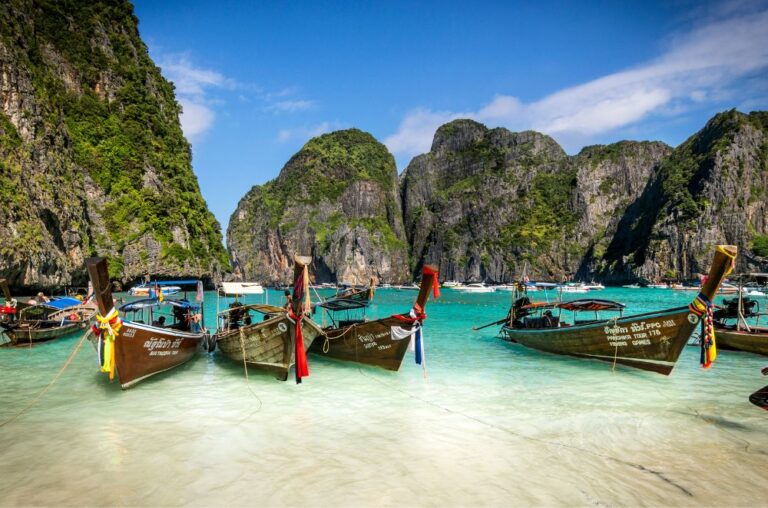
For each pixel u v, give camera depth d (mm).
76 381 12867
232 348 14047
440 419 9625
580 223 138375
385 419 9602
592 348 14969
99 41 81438
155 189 73625
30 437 8438
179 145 89750
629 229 125375
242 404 10680
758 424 9211
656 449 7941
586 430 8922
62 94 69500
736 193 106125
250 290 18125
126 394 11484
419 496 6238
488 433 8766
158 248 68500
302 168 160500
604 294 75062
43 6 75250
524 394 11602
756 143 112250
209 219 90688
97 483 6586
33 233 43406
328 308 16391
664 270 105688
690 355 16797
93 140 70125
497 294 76562
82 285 55062
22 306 19609
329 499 6145
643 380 13008
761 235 102375
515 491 6395
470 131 169875
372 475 6887
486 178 151500
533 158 154750
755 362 15445
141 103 81312
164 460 7406
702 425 9164
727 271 11000
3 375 13633
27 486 6492
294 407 10469
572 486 6559
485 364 15414
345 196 150750
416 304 12844
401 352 13484
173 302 16219
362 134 177625
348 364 15188
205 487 6469
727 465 7277
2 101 49562
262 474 6895
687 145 126250
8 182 42375
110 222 66188
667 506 6008
